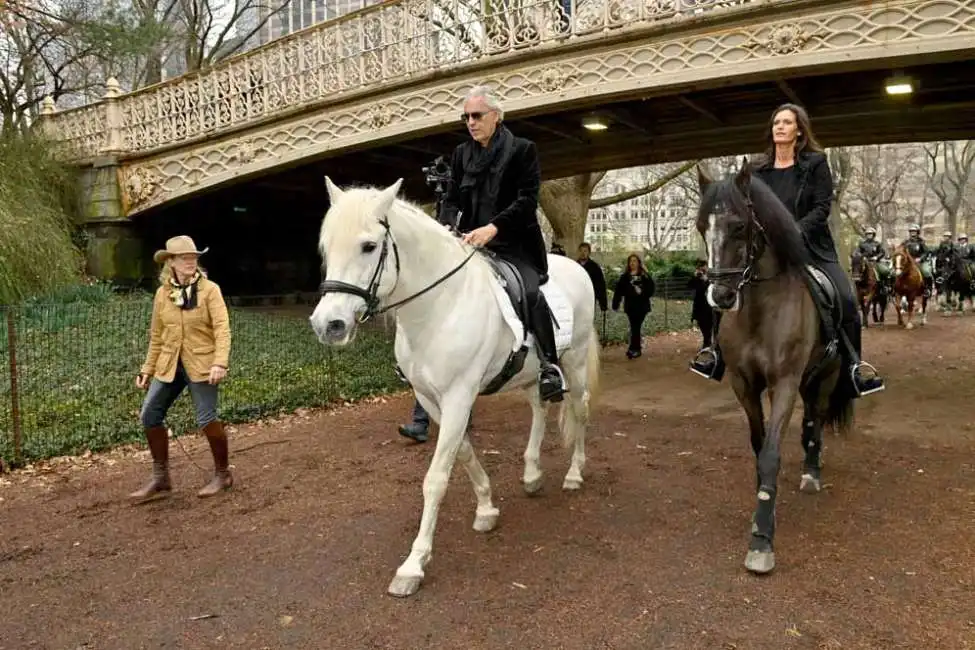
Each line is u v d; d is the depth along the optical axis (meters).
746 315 4.08
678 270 27.70
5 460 6.05
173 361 5.17
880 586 3.61
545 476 5.66
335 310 3.15
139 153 14.55
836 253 4.81
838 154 33.41
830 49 7.73
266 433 7.29
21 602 3.68
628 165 15.88
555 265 5.16
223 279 18.84
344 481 5.63
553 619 3.35
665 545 4.19
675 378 10.70
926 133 12.76
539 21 9.52
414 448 6.63
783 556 3.99
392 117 11.05
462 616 3.41
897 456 6.02
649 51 8.81
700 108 10.95
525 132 12.73
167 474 5.34
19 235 11.47
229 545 4.37
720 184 3.91
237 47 24.06
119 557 4.23
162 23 16.38
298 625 3.37
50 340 9.56
